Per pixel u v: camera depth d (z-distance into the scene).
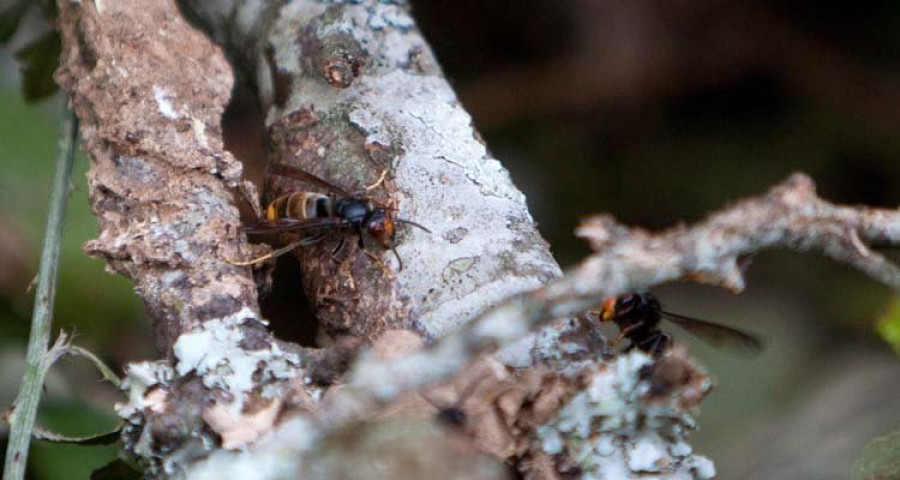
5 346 0.67
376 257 0.58
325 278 0.58
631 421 0.54
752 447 0.74
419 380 0.53
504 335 0.53
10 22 0.64
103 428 0.62
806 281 0.80
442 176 0.58
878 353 0.77
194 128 0.58
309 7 0.61
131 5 0.59
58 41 0.63
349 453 0.53
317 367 0.55
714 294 0.79
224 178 0.58
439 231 0.57
